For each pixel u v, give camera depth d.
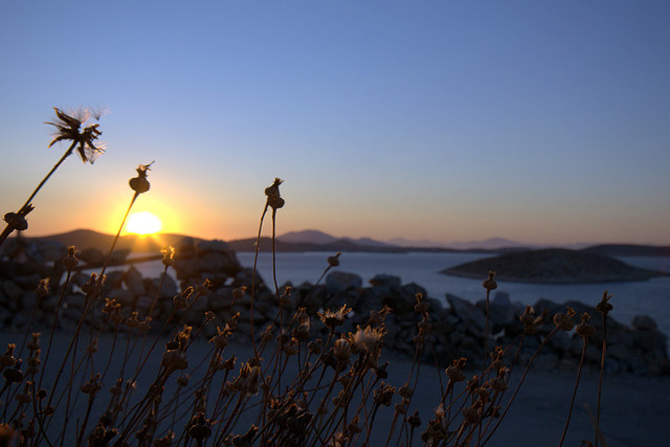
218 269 9.39
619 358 9.09
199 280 9.37
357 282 9.70
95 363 4.96
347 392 1.05
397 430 3.58
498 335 9.94
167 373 0.95
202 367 5.22
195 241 9.81
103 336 7.88
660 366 8.88
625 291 102.81
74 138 0.84
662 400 6.57
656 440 4.62
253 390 0.86
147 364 5.12
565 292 97.81
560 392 6.54
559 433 4.36
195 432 1.00
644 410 5.85
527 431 4.28
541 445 3.86
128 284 9.21
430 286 91.19
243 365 0.91
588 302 67.44
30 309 8.77
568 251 170.62
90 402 1.27
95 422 3.13
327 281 9.64
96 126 0.86
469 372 7.08
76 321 8.58
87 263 9.62
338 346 0.90
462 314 9.49
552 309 9.64
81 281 9.22
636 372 8.72
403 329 8.90
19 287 8.92
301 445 1.05
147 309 9.02
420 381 5.96
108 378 4.29
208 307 8.98
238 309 9.02
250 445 0.94
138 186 1.02
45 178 0.84
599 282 144.50
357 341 0.89
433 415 4.21
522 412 5.14
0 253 8.97
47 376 4.16
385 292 9.30
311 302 9.33
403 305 9.20
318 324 8.65
